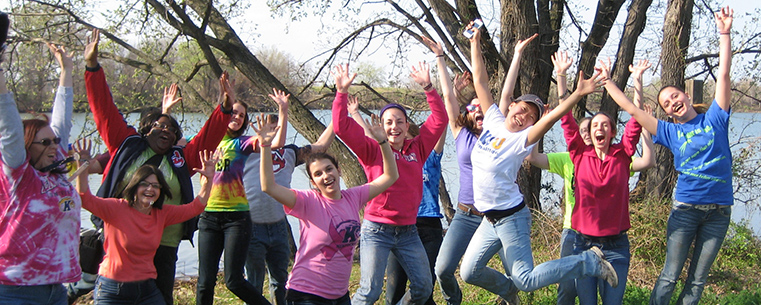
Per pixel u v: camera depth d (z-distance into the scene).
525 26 9.55
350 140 4.77
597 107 12.87
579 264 4.69
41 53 10.95
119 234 4.16
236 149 5.13
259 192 5.21
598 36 10.43
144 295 4.27
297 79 12.54
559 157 5.32
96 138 11.02
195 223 4.82
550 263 4.66
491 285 5.03
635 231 8.20
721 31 4.82
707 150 4.91
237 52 10.64
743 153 9.71
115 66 12.41
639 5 10.00
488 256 4.89
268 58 13.53
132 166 4.53
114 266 4.19
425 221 5.47
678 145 5.01
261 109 11.79
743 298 6.26
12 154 3.41
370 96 12.83
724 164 4.95
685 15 9.41
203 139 4.75
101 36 10.95
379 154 4.89
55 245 3.59
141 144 4.62
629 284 6.88
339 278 4.24
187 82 11.38
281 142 5.18
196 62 11.54
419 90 11.95
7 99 3.36
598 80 4.26
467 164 5.25
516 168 4.66
